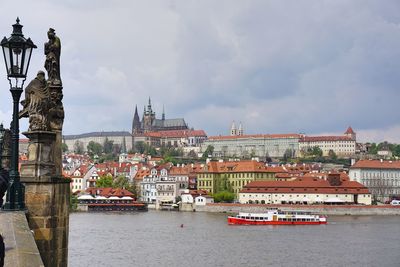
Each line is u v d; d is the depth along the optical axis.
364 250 138.00
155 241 150.00
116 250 128.75
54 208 25.78
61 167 28.44
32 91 26.12
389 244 150.88
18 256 18.28
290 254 129.62
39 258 18.56
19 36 23.58
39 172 25.52
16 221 21.78
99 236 160.12
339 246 145.88
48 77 28.98
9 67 23.56
